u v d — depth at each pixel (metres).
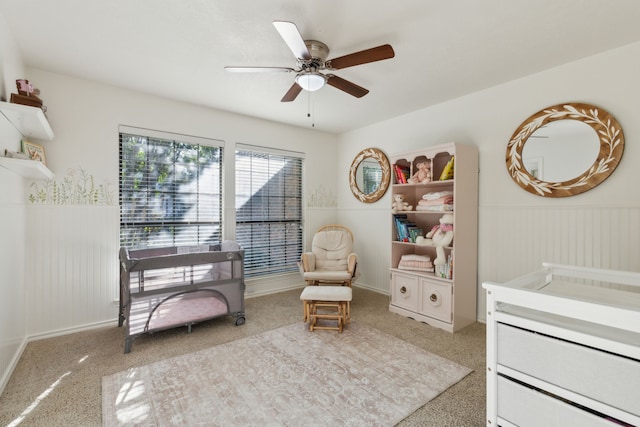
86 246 2.70
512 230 2.70
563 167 2.37
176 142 3.26
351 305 3.44
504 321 1.21
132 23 1.87
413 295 3.01
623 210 2.12
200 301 2.67
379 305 3.44
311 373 1.98
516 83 2.66
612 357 0.95
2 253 1.85
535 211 2.55
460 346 2.39
